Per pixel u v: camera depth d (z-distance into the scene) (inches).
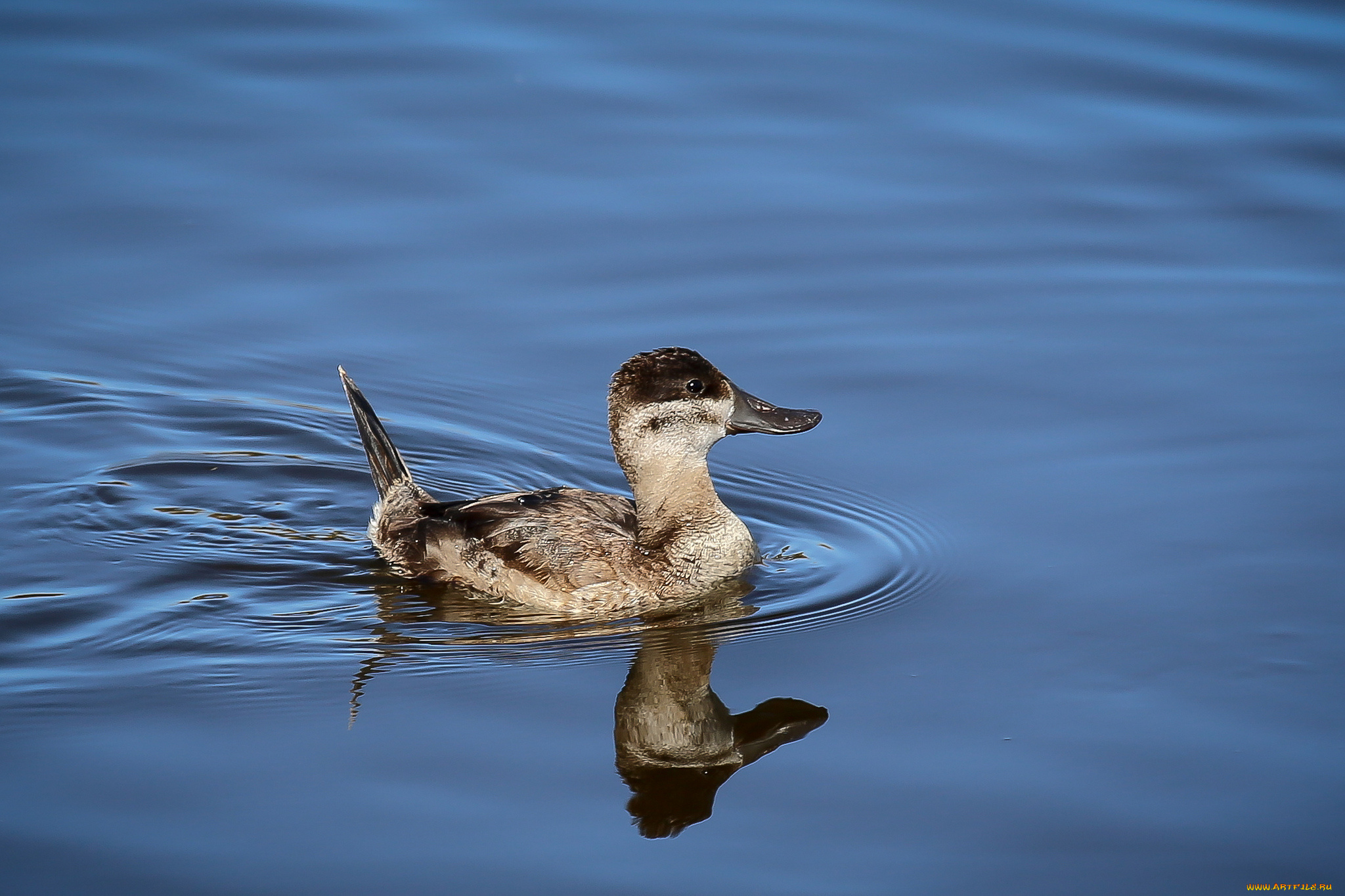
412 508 541.6
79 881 354.3
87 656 463.2
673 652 475.2
